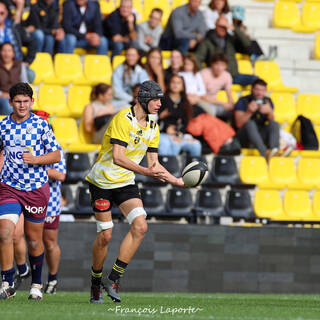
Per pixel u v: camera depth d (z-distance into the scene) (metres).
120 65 41.69
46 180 20.41
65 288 30.89
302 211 39.81
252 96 41.28
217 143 39.66
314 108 46.72
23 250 25.81
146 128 19.97
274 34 51.03
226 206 37.66
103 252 20.39
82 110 42.12
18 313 15.58
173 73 41.62
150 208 36.16
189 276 32.03
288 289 33.03
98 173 19.98
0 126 19.80
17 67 39.56
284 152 41.84
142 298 25.28
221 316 16.48
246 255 32.59
